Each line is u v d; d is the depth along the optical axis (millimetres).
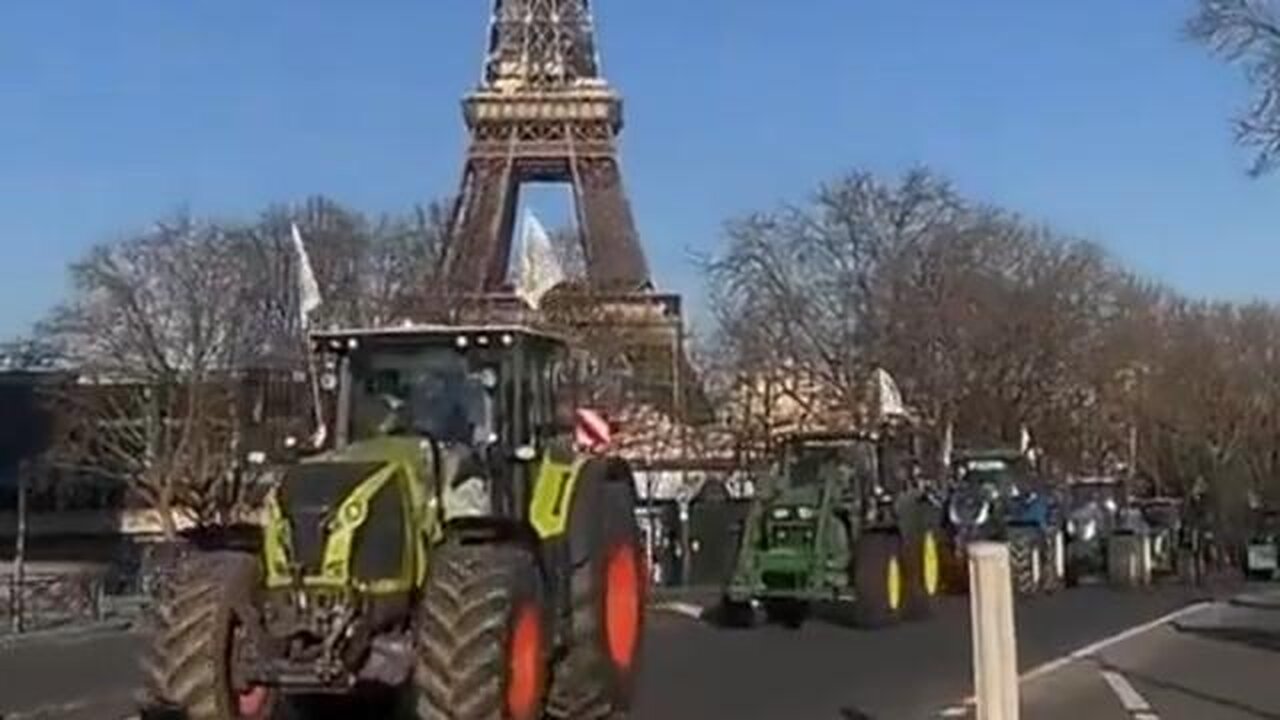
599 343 53500
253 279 65875
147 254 75000
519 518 16016
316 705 17000
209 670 15008
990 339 57531
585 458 18031
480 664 14680
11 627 34750
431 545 15492
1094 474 65875
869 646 26547
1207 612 34219
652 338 60031
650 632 29234
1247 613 33969
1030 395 58469
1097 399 67875
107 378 70812
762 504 30781
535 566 15992
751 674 22516
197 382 65500
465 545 15445
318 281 51219
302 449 17312
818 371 57500
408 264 61562
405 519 15414
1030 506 42312
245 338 65562
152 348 68312
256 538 16031
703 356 61188
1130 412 77250
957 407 56750
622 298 60781
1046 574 41594
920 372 56625
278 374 59438
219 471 58594
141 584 45250
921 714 18625
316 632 15016
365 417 17172
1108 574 46125
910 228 58000
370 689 15820
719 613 32906
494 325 17469
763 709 18953
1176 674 22141
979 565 10273
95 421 71312
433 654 14727
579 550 17078
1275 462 88812
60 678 23469
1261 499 88125
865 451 31359
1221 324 91438
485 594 14898
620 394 54594
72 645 30141
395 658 15203
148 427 68062
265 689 15484
